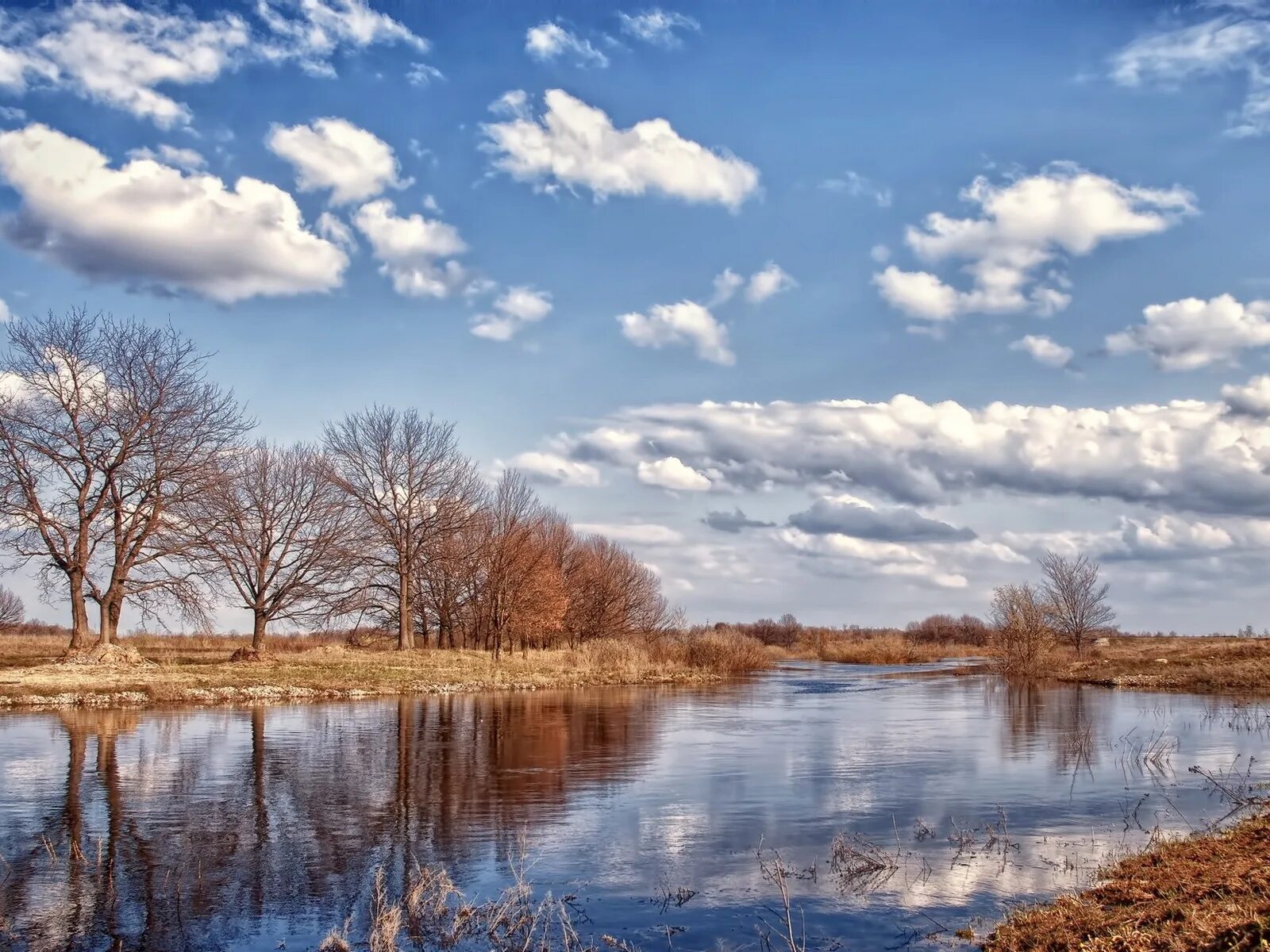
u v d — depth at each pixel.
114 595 40.81
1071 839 14.73
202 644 63.59
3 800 17.16
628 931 10.93
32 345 39.22
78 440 39.88
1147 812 16.64
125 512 41.22
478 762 21.98
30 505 39.25
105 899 11.86
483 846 14.57
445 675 44.25
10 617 85.25
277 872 13.03
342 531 52.50
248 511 48.91
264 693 35.75
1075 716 32.50
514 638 63.31
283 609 50.88
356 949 10.30
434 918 11.29
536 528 63.84
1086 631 67.12
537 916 11.36
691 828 15.72
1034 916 10.52
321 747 23.80
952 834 15.22
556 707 35.16
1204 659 52.25
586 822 16.12
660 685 49.53
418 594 63.03
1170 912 9.50
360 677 41.38
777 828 15.75
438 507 57.34
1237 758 22.47
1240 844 12.16
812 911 11.54
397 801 17.55
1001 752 24.05
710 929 10.95
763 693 44.72
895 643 88.75
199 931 10.80
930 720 31.58
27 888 12.27
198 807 16.80
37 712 30.14
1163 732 27.59
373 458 56.81
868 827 15.76
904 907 11.62
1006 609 59.03
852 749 24.64
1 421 38.81
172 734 25.62
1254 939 7.89
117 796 17.61
